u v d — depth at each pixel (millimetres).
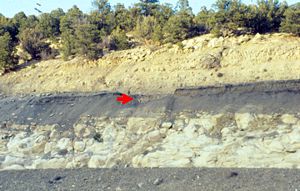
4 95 26562
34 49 32094
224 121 14891
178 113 16094
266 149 13367
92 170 14125
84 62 27703
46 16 38000
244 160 13289
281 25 23641
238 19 24625
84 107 18438
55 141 16469
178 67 23297
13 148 16703
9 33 35625
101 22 34750
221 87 16938
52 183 12664
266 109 14703
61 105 19172
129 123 16328
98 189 11609
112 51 28750
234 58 22266
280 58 20938
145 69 24281
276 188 10523
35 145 16516
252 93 16031
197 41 25594
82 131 16578
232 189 10766
